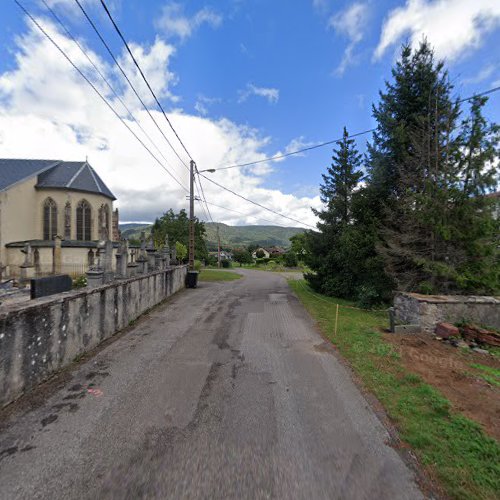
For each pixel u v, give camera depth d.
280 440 3.34
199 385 4.77
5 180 30.27
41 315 4.80
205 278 26.67
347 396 4.41
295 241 55.94
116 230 37.81
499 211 9.74
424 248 11.18
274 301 13.62
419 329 7.93
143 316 9.92
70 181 33.09
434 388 4.59
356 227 14.18
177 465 2.93
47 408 4.02
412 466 2.94
